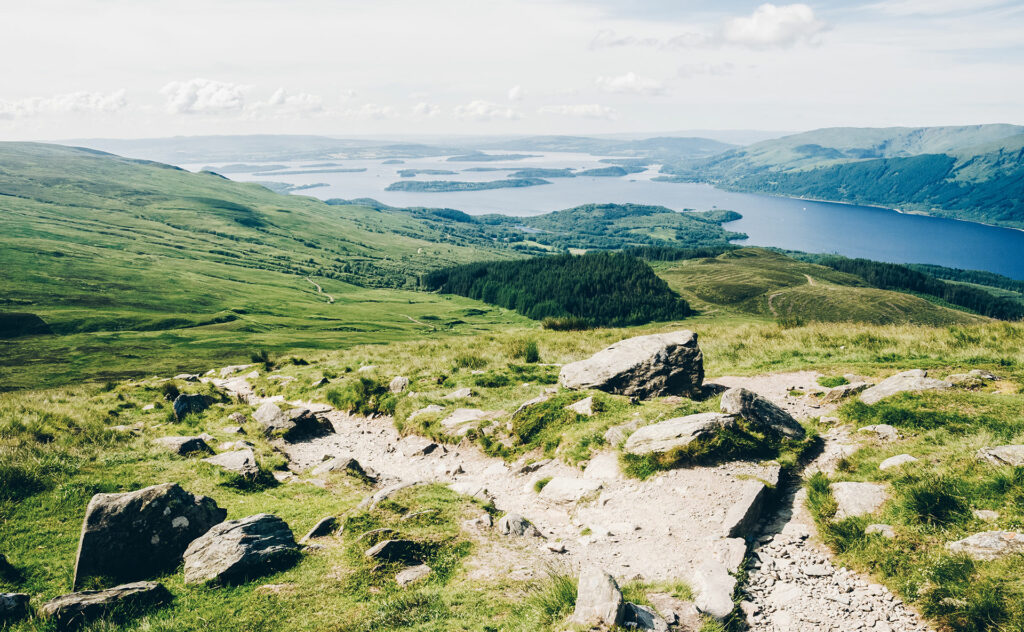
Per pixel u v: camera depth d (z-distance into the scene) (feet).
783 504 46.60
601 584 31.65
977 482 40.57
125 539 39.81
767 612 34.17
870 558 36.83
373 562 40.45
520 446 65.98
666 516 45.37
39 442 61.87
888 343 92.17
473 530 45.91
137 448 65.46
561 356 107.65
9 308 559.38
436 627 32.58
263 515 44.65
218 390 104.58
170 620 33.91
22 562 40.01
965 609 30.68
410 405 84.23
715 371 89.10
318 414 89.81
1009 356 76.54
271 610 35.14
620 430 59.62
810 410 67.31
